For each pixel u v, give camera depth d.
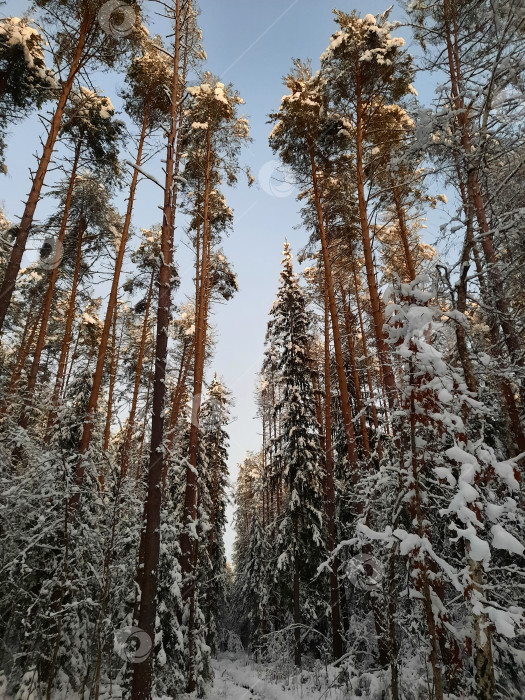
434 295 3.87
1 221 17.02
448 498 4.06
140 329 18.70
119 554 8.05
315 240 13.23
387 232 14.86
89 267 14.57
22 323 19.02
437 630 4.03
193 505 10.23
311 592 14.23
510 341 5.81
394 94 10.25
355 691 6.90
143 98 12.27
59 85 11.21
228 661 19.22
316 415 16.64
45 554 7.42
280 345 16.75
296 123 11.45
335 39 10.29
